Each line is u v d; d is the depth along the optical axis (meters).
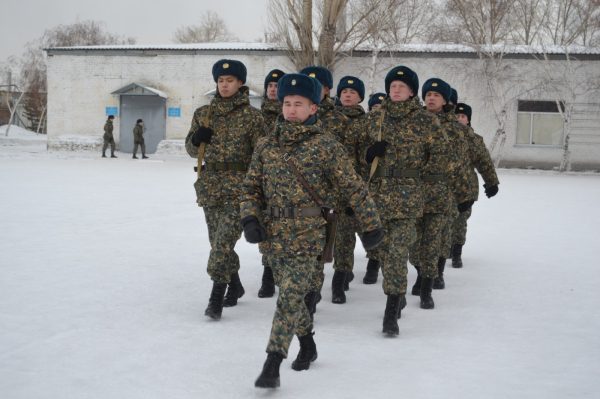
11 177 19.09
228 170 5.82
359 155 6.21
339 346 5.06
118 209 12.74
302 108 4.30
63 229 10.14
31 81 62.72
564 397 4.07
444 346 5.09
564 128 29.34
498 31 32.81
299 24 30.33
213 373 4.36
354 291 7.12
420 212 5.59
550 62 29.28
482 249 9.64
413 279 7.88
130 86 32.25
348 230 6.50
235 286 6.25
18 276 6.93
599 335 5.42
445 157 5.86
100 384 4.12
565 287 7.19
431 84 6.85
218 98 5.96
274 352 4.08
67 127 33.81
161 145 32.50
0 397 3.87
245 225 4.24
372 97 8.55
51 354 4.62
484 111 30.14
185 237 9.79
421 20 34.03
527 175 27.28
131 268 7.55
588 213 14.05
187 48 32.44
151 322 5.50
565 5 33.75
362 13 29.98
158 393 4.00
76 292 6.36
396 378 4.36
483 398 4.03
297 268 4.25
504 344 5.16
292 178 4.26
